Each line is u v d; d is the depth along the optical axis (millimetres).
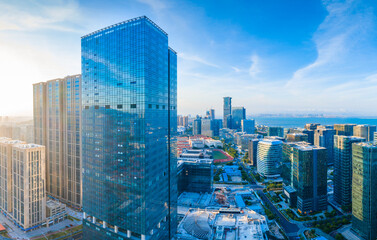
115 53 178750
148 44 167500
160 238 188250
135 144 169000
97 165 192750
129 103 171375
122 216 176875
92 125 196250
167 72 198875
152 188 175500
